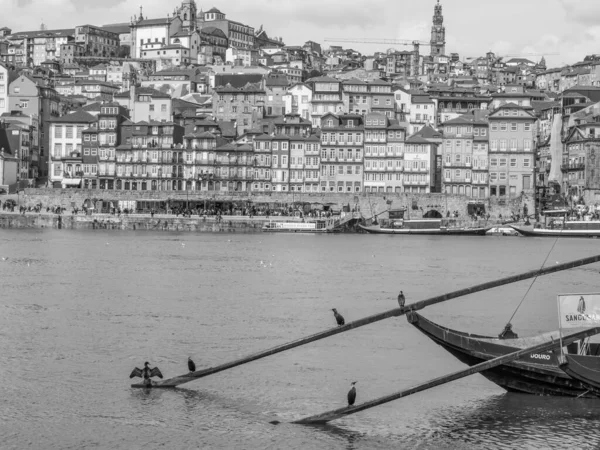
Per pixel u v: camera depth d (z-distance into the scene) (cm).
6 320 10325
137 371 7644
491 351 7225
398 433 6594
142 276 14825
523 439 6481
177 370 8131
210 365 8300
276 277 14975
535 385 7262
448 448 6322
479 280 14875
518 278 7100
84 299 12075
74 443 6338
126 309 11275
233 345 9138
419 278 15112
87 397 7275
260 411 7000
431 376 7925
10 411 6919
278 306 11681
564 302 6788
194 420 6800
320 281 14488
